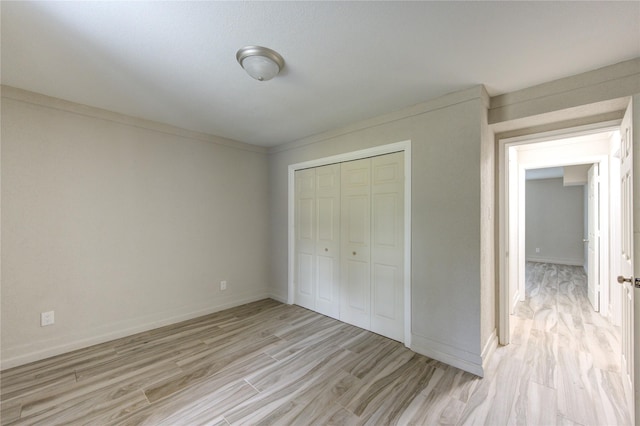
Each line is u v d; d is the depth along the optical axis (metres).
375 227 3.03
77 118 2.65
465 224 2.33
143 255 3.08
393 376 2.23
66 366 2.36
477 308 2.27
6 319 2.32
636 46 1.72
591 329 3.11
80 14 1.44
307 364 2.40
